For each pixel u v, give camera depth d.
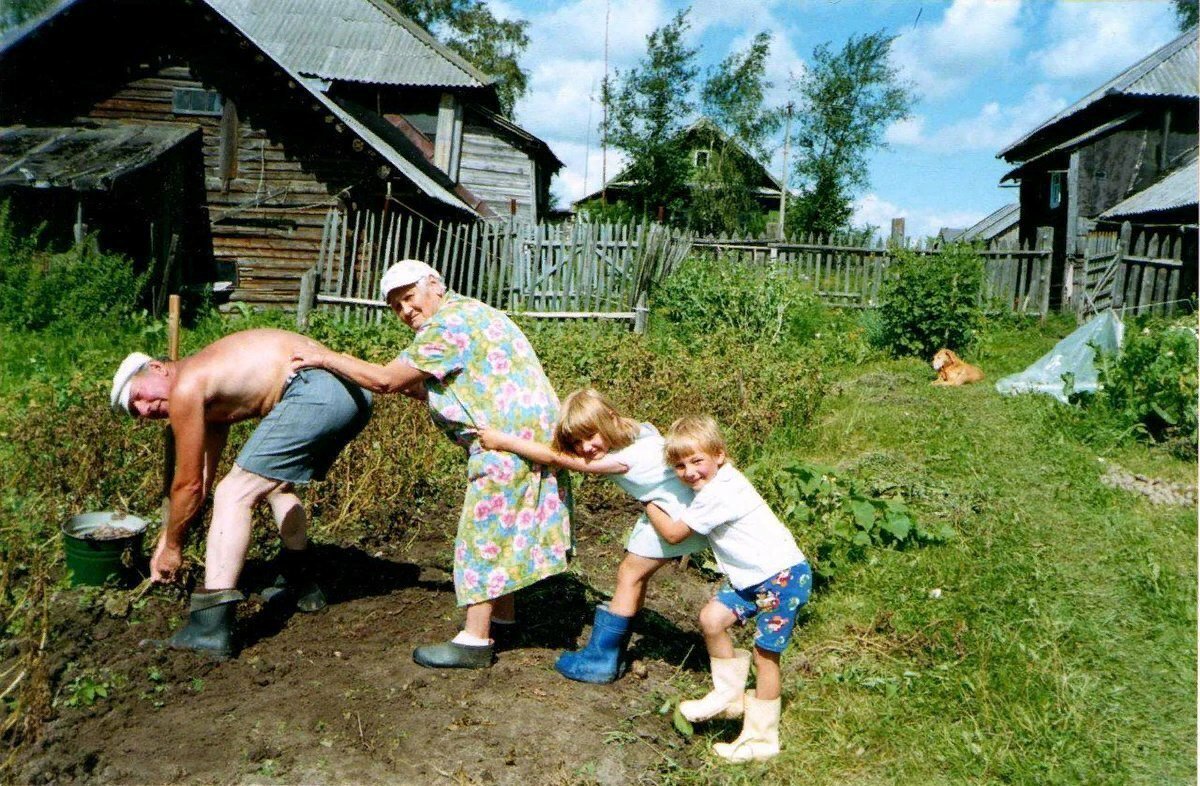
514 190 23.73
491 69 38.56
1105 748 3.15
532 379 3.37
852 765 3.05
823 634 3.98
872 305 15.15
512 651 3.63
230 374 3.41
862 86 44.25
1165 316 14.60
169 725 2.93
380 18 23.28
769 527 3.04
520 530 3.32
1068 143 20.16
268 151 14.57
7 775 2.63
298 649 3.52
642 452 3.21
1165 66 20.39
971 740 3.17
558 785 2.76
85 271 10.55
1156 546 4.86
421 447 5.74
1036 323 15.82
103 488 4.66
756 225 41.94
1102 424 7.20
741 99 41.84
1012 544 4.93
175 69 14.41
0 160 11.59
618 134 42.28
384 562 4.54
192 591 3.85
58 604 3.60
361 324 11.22
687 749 3.09
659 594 4.36
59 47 14.29
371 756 2.82
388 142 22.20
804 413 7.71
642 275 12.45
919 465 6.49
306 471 3.56
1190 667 3.67
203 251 14.55
